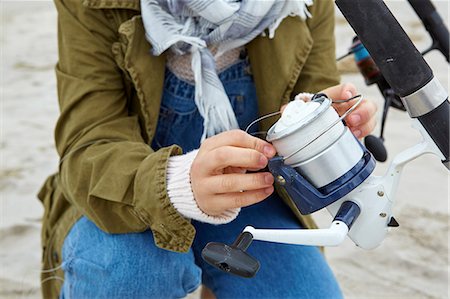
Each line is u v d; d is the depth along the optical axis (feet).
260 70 4.02
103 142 3.70
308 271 3.96
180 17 3.79
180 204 3.17
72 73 3.87
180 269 3.63
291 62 4.00
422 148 2.68
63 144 3.81
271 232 2.60
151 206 3.27
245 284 3.95
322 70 4.31
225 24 3.70
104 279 3.52
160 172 3.24
